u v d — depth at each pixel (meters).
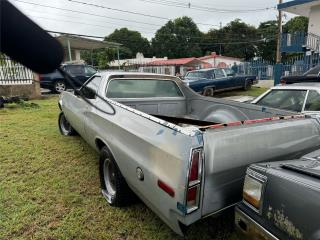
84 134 3.89
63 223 2.67
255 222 1.67
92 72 13.77
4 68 11.09
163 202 1.94
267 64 21.05
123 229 2.59
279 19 20.02
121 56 68.25
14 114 8.10
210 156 1.81
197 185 1.78
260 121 2.18
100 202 3.05
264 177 1.65
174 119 4.08
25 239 2.44
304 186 1.42
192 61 39.44
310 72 8.68
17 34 0.82
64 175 3.73
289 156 2.37
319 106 4.52
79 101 3.92
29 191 3.27
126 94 4.11
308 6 17.09
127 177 2.52
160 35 67.69
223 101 3.94
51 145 5.01
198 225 2.62
